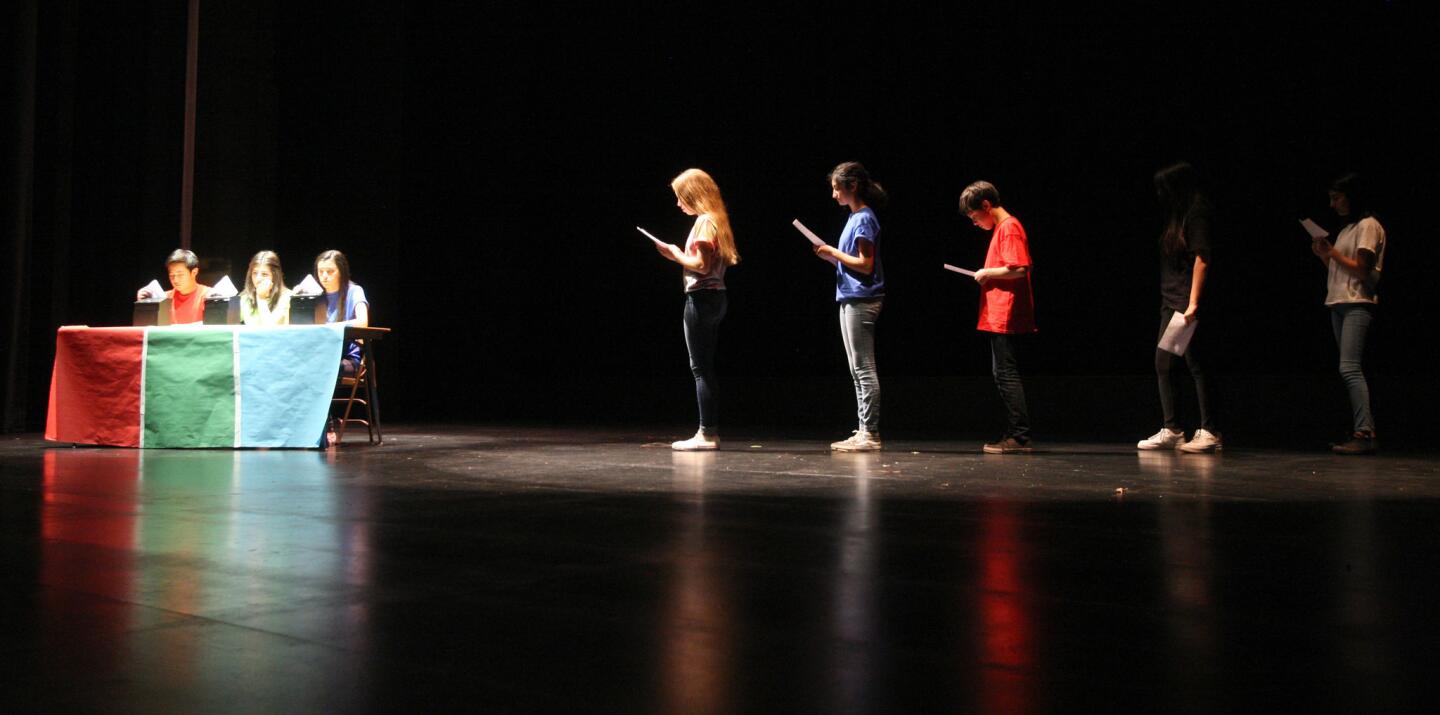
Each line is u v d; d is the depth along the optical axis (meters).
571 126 7.88
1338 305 4.43
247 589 1.62
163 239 6.84
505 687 1.13
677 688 1.13
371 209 7.71
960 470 3.56
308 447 4.58
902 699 1.09
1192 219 4.45
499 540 2.07
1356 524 2.27
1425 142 5.48
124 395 4.66
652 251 7.70
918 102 6.72
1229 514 2.44
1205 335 4.47
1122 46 6.15
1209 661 1.22
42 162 6.38
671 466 3.72
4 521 2.32
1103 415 6.31
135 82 6.73
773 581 1.67
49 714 1.04
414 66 8.03
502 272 8.12
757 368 7.39
